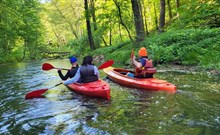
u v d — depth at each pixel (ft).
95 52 76.28
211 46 37.78
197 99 20.11
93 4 72.38
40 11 127.75
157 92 23.44
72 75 26.94
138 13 54.13
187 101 19.74
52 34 168.96
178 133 13.98
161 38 46.88
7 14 73.05
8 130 16.25
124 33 96.22
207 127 14.53
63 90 27.45
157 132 14.30
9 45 101.19
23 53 111.96
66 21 135.95
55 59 101.14
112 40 102.94
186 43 41.34
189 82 26.53
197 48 38.37
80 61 73.31
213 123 15.06
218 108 17.67
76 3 131.75
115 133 14.56
